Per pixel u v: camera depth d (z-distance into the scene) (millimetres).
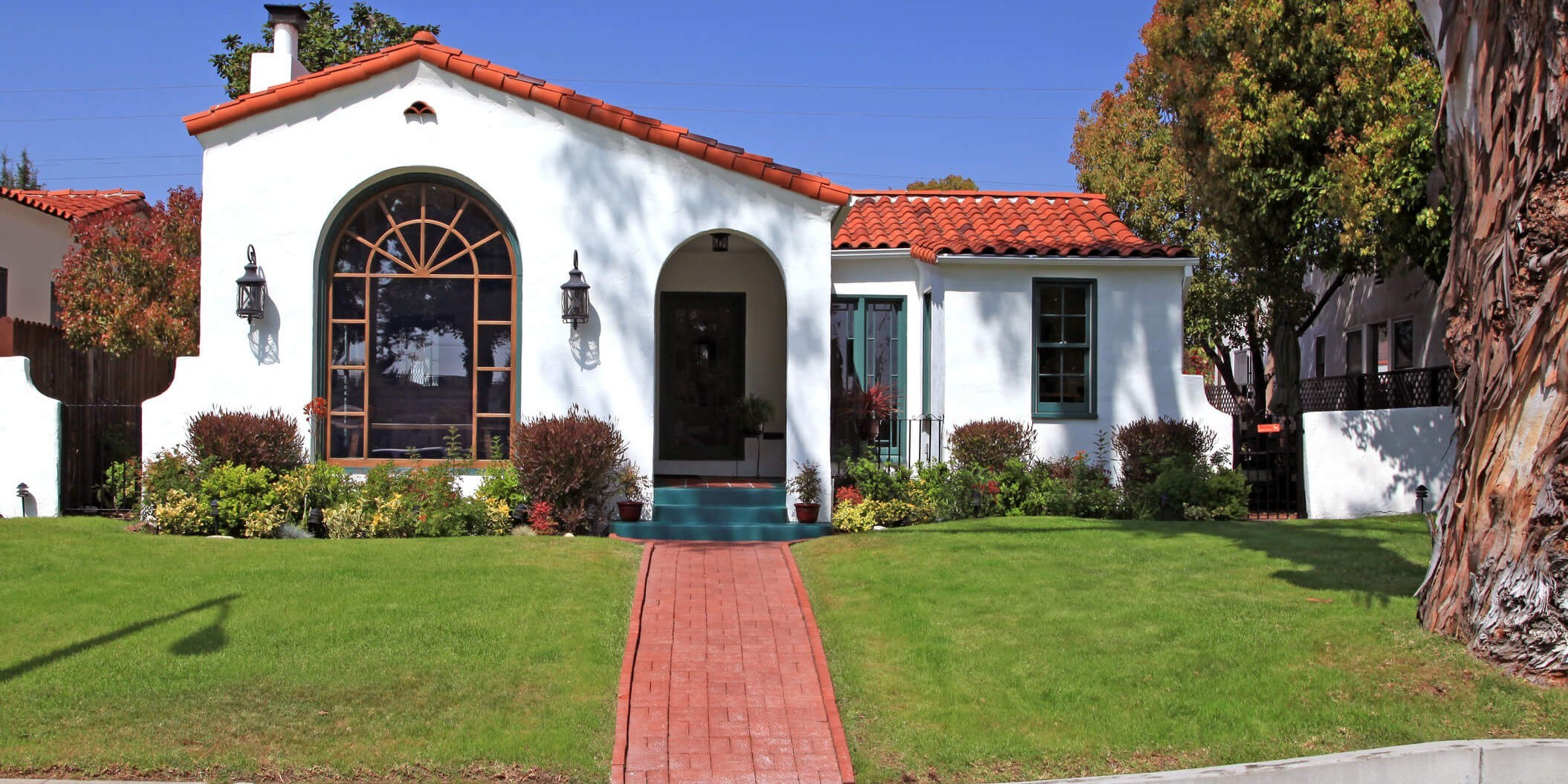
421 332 13203
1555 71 6648
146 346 16547
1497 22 7020
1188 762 6273
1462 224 7457
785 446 14797
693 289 15758
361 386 13117
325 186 12828
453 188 13156
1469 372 7379
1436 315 18266
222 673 7367
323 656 7695
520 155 12961
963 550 11008
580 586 9625
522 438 12500
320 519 12156
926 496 13766
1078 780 6008
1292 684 7059
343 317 13141
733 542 12438
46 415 13555
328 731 6594
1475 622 7156
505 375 13188
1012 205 17156
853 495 13422
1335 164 13875
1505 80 6980
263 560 10453
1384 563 10078
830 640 8438
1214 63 15570
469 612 8727
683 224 13000
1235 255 17156
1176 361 14930
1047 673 7484
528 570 10102
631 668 7797
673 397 15727
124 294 15523
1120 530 12320
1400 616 8008
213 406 12734
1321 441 14617
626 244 12984
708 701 7316
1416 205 13664
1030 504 14000
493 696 7141
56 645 7844
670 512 13070
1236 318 21000
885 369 15984
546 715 6930
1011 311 14836
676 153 12992
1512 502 6938
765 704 7277
